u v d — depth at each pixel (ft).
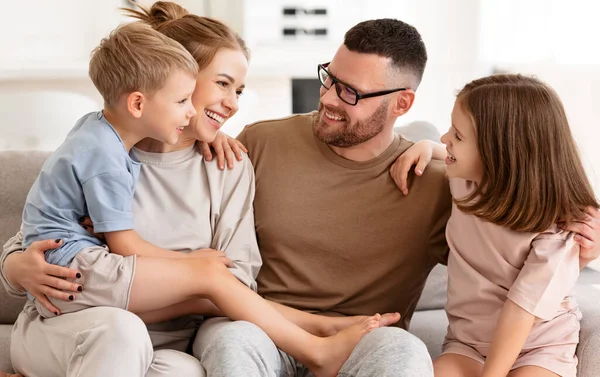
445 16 12.59
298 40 12.42
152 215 5.67
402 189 6.05
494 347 5.21
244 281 5.59
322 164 6.19
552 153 5.41
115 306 5.07
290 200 6.11
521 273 5.32
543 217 5.35
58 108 9.82
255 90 12.23
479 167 5.62
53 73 11.24
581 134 10.09
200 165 5.94
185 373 4.85
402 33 6.08
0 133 9.79
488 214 5.47
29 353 5.23
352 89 5.95
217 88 5.66
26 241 5.27
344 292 6.04
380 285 6.12
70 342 4.87
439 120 12.92
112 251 5.28
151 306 5.16
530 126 5.42
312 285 6.02
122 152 5.28
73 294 5.04
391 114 6.13
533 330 5.38
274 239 6.09
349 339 5.37
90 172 5.13
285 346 5.33
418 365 4.73
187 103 5.40
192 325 5.76
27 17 11.81
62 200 5.17
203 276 5.24
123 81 5.22
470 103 5.56
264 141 6.35
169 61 5.24
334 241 6.06
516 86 5.54
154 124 5.34
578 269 5.32
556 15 11.09
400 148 6.29
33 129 9.86
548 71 10.98
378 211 6.08
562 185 5.39
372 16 12.61
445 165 6.24
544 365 5.24
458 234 5.78
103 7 12.04
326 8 12.42
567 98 10.48
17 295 5.47
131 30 5.37
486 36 12.48
